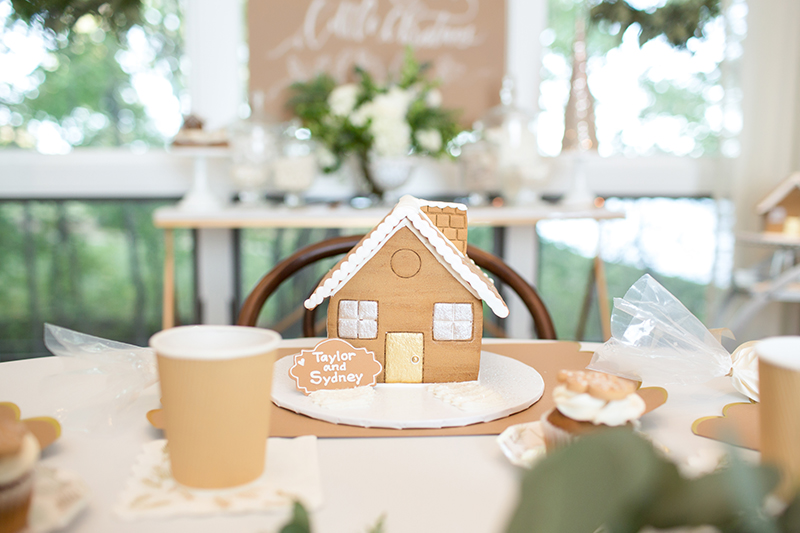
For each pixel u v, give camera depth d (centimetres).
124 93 210
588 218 178
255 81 209
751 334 217
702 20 213
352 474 41
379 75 211
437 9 210
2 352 216
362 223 173
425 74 211
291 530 21
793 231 197
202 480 37
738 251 212
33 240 212
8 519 30
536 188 195
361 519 35
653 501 19
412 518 35
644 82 220
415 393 58
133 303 220
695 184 222
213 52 208
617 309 63
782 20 205
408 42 211
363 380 58
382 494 38
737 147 206
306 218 172
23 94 206
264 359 37
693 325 61
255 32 207
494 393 57
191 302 221
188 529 34
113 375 53
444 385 60
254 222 171
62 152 210
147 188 212
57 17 202
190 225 171
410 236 63
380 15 209
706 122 221
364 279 63
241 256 218
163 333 39
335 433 49
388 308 63
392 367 63
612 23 217
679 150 223
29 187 208
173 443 37
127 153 211
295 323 220
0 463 30
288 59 209
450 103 214
